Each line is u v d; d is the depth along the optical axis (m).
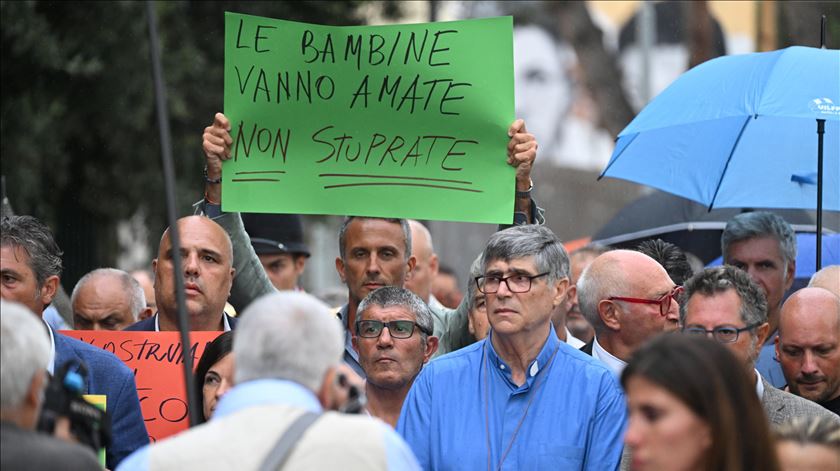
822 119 15.41
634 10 66.00
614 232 23.25
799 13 42.78
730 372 9.04
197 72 33.44
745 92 15.87
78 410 9.66
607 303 14.70
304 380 9.33
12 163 30.47
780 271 17.62
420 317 14.66
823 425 9.70
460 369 12.98
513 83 14.66
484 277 12.91
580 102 68.25
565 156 69.50
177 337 14.83
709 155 18.12
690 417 8.92
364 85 14.77
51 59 30.12
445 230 58.06
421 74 14.75
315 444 9.03
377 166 14.70
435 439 12.73
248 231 20.95
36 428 9.60
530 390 12.67
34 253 13.16
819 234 16.47
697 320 13.04
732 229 17.81
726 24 49.09
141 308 18.22
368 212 14.65
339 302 25.69
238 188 14.68
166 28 33.34
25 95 30.67
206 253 14.91
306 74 14.79
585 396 12.55
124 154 33.28
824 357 14.28
